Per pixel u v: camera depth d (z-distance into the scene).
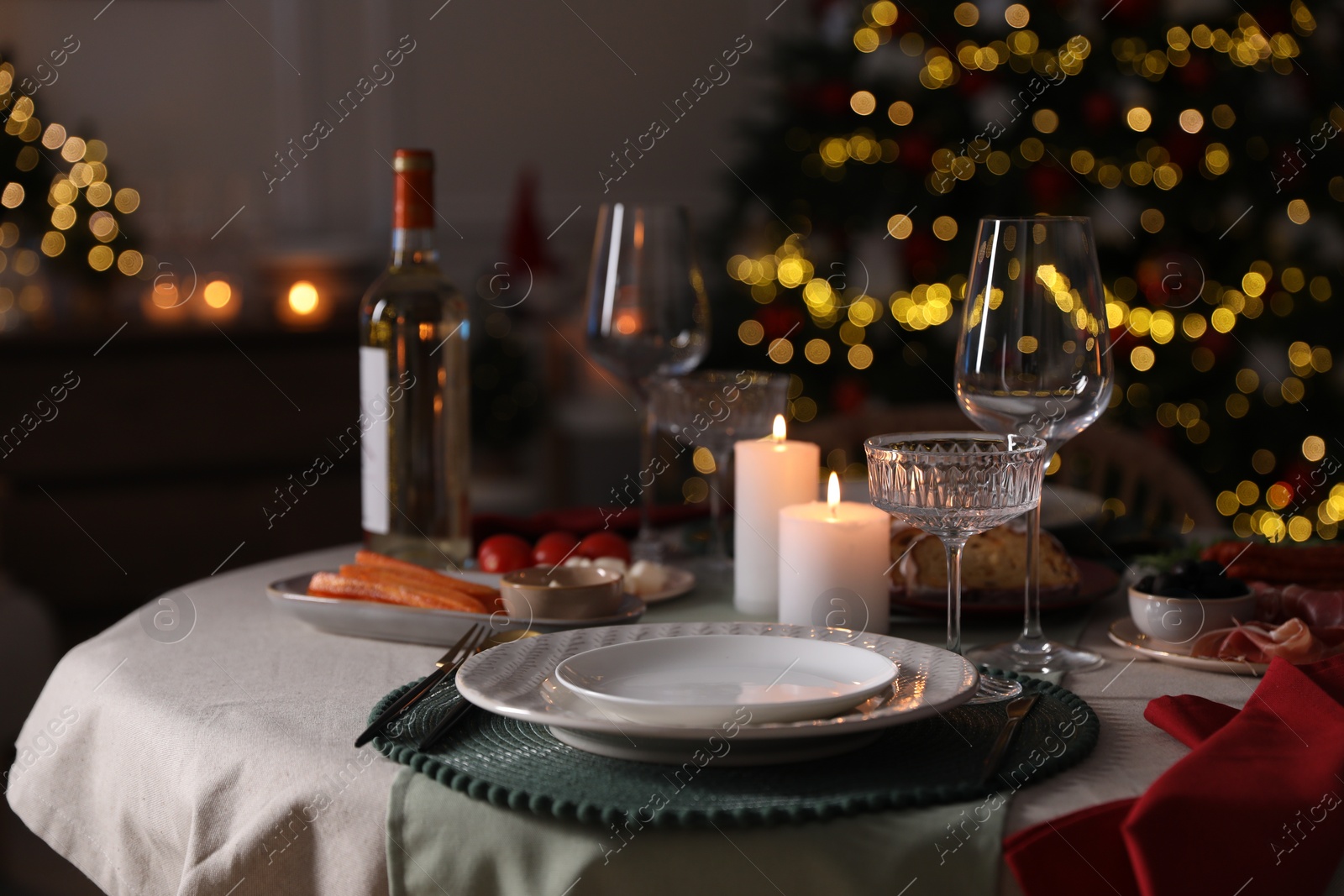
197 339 3.09
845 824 0.54
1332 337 2.44
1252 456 2.53
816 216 2.60
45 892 1.93
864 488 1.31
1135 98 2.49
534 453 4.22
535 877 0.55
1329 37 2.54
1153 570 0.93
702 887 0.54
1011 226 0.78
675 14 4.25
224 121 3.81
